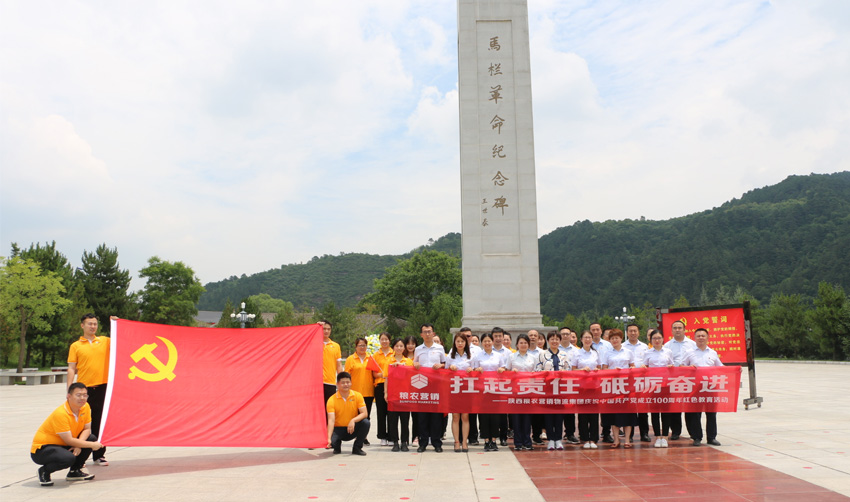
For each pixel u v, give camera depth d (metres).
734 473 7.88
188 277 61.16
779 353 51.38
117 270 54.03
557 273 127.50
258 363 9.79
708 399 10.08
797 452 9.28
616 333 10.61
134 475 8.31
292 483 7.71
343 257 179.25
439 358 10.41
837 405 15.95
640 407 10.10
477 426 11.34
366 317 75.25
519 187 19.20
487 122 19.44
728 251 101.88
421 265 62.78
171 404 9.17
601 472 8.12
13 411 16.80
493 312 18.73
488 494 7.04
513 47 19.72
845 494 6.75
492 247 19.02
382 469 8.59
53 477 8.27
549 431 10.10
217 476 8.19
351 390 10.08
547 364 10.45
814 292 81.06
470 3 19.92
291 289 160.00
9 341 42.44
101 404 9.31
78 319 46.41
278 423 9.35
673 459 8.95
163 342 9.53
